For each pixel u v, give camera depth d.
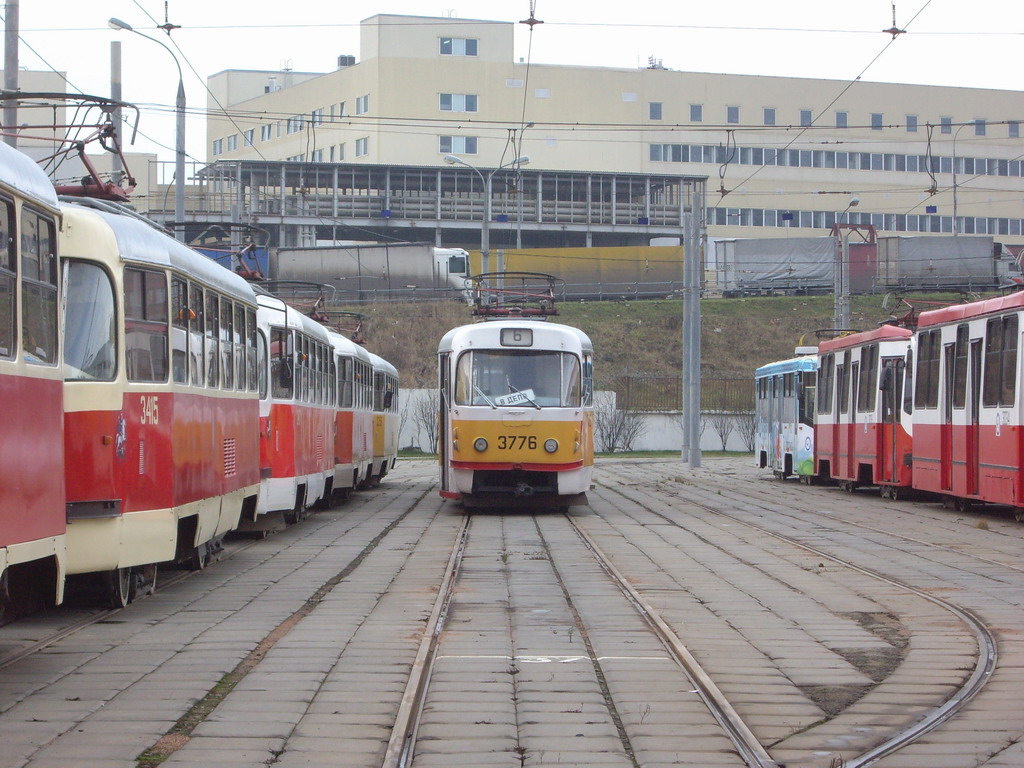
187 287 12.12
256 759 6.23
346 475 25.91
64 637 9.74
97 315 10.24
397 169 75.94
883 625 10.55
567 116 81.62
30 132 45.06
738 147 83.81
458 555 15.87
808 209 85.31
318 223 73.00
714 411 56.94
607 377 59.06
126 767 6.05
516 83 81.25
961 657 9.12
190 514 12.02
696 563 15.03
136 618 10.73
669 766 6.16
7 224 8.03
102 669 8.45
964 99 87.56
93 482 10.04
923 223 87.44
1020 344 19.11
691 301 43.72
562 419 21.69
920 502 26.12
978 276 69.44
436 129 80.25
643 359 63.34
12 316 8.06
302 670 8.48
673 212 79.31
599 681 8.22
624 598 12.05
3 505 7.78
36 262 8.59
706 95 83.38
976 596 12.23
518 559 15.45
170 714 7.14
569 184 78.38
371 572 14.18
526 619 10.76
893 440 26.52
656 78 82.81
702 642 9.66
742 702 7.61
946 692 7.96
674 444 56.84
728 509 24.19
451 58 80.44
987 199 88.38
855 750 6.52
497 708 7.40
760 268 72.62
